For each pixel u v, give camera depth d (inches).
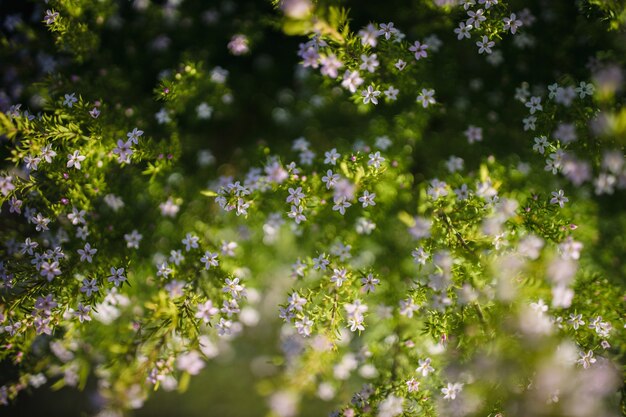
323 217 111.7
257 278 128.3
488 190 92.1
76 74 126.6
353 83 94.3
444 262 90.0
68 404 153.1
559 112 102.0
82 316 96.2
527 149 110.0
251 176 105.4
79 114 98.2
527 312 90.0
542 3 119.6
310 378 103.3
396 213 113.3
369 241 115.3
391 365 100.9
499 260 89.6
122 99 125.3
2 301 90.7
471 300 89.7
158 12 140.9
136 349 92.9
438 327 92.0
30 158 91.1
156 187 120.3
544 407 94.7
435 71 122.3
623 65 101.8
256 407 161.9
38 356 112.5
